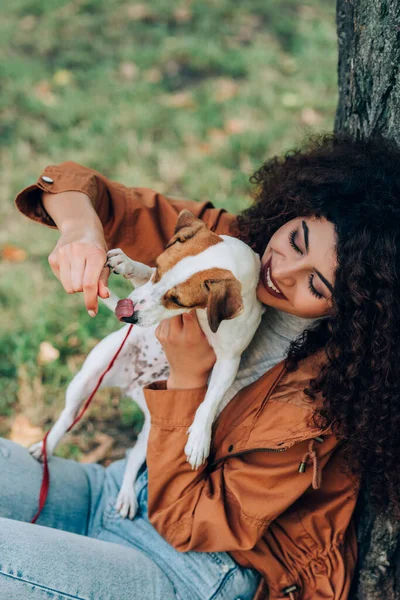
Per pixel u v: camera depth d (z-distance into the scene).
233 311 1.91
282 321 2.20
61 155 4.98
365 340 1.95
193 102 5.59
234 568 2.17
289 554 2.19
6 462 2.33
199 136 5.20
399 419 2.01
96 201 2.24
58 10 6.84
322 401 2.07
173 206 2.46
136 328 2.45
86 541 2.07
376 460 2.10
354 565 2.28
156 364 2.47
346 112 2.51
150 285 1.99
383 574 2.30
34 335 3.65
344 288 1.90
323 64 6.13
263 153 5.02
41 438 3.27
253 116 5.44
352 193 1.94
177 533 2.17
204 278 1.94
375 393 1.99
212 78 5.97
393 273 1.89
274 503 2.08
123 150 5.02
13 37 6.43
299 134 5.08
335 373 2.01
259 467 2.12
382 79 2.18
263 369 2.23
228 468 2.18
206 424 2.12
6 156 5.02
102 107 5.48
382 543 2.27
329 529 2.19
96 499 2.50
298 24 6.79
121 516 2.36
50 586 1.89
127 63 6.10
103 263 1.94
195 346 2.13
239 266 1.97
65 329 3.73
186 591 2.13
